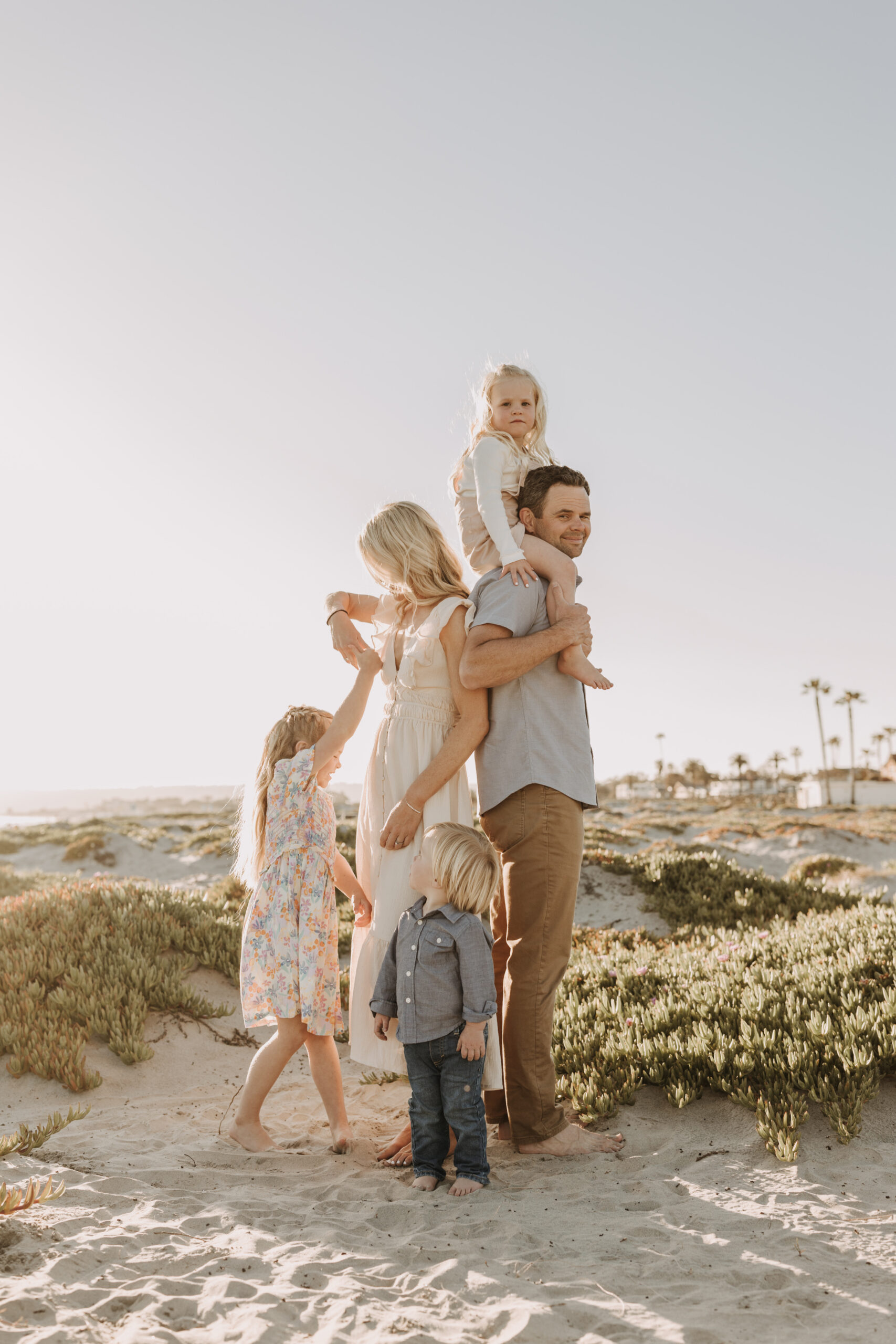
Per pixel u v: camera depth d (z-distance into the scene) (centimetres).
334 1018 414
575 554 415
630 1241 293
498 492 408
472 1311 236
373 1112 489
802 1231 299
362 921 420
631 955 762
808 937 680
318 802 423
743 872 1308
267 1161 390
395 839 388
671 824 4056
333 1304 236
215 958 720
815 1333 226
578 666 390
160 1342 207
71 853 2523
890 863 2194
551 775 392
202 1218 306
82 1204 313
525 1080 391
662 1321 231
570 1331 224
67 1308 226
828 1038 442
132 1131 446
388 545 400
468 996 347
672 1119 425
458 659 398
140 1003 618
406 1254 278
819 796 8519
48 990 635
